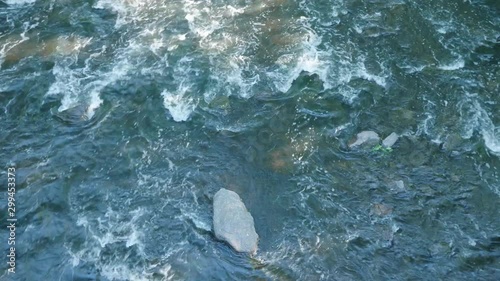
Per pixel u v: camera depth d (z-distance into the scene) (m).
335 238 12.95
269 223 13.16
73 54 16.34
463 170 14.04
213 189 13.71
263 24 17.05
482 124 14.84
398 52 16.42
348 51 16.39
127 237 12.95
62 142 14.58
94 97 15.39
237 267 12.50
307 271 12.44
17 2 17.70
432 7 17.58
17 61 16.20
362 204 13.49
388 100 15.37
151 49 16.45
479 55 16.39
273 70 15.92
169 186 13.79
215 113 15.12
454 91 15.54
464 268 12.50
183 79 15.76
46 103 15.29
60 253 12.73
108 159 14.27
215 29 16.92
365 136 14.53
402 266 12.55
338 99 15.37
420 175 13.95
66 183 13.83
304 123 14.91
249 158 14.27
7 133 14.75
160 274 12.40
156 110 15.16
